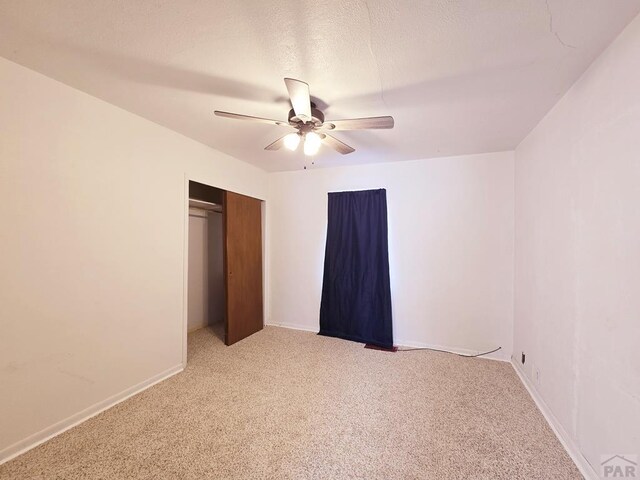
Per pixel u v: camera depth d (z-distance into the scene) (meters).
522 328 2.58
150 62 1.55
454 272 3.16
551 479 1.45
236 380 2.44
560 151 1.86
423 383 2.41
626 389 1.20
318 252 3.82
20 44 1.41
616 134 1.30
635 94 1.18
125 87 1.81
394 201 3.42
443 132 2.47
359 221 3.52
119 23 1.27
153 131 2.34
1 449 1.52
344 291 3.58
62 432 1.75
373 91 1.81
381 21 1.24
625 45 1.24
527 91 1.79
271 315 4.09
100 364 1.98
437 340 3.22
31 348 1.63
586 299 1.52
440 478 1.45
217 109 2.10
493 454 1.61
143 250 2.27
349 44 1.39
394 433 1.78
